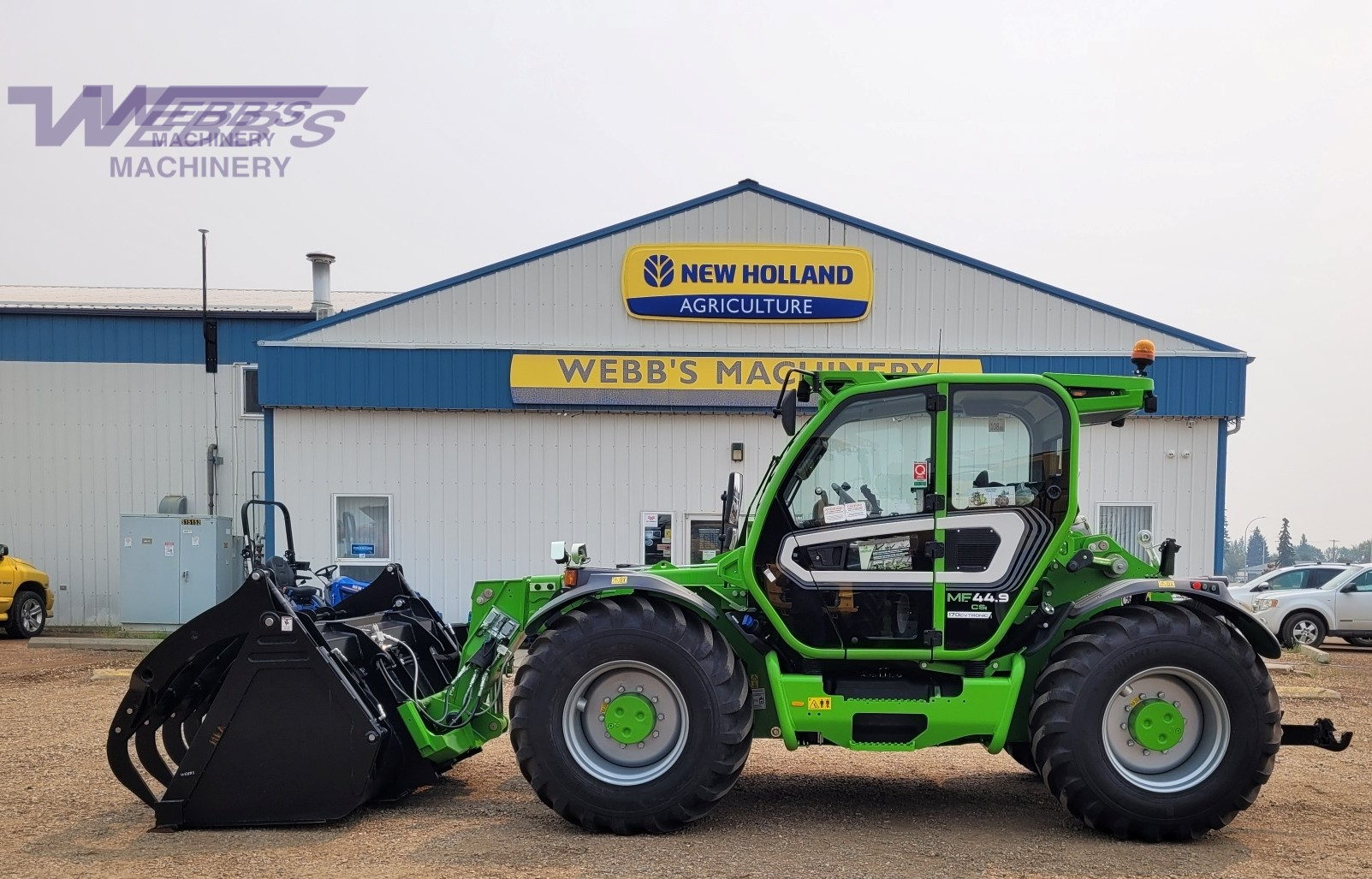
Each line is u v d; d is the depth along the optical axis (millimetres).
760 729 5246
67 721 7879
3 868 4336
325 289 17359
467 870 4309
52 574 16969
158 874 4250
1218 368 12891
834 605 5129
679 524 13141
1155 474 12992
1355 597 15422
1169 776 4934
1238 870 4402
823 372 5492
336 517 13047
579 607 5188
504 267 13109
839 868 4363
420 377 12977
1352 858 4594
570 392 12906
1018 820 5227
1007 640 5277
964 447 5113
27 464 17031
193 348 17188
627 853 4566
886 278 13133
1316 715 8773
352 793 4965
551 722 4926
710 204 13125
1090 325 13023
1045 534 5062
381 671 5457
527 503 13133
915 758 6793
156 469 17141
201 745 4980
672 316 13133
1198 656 4852
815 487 5188
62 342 17047
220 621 5051
